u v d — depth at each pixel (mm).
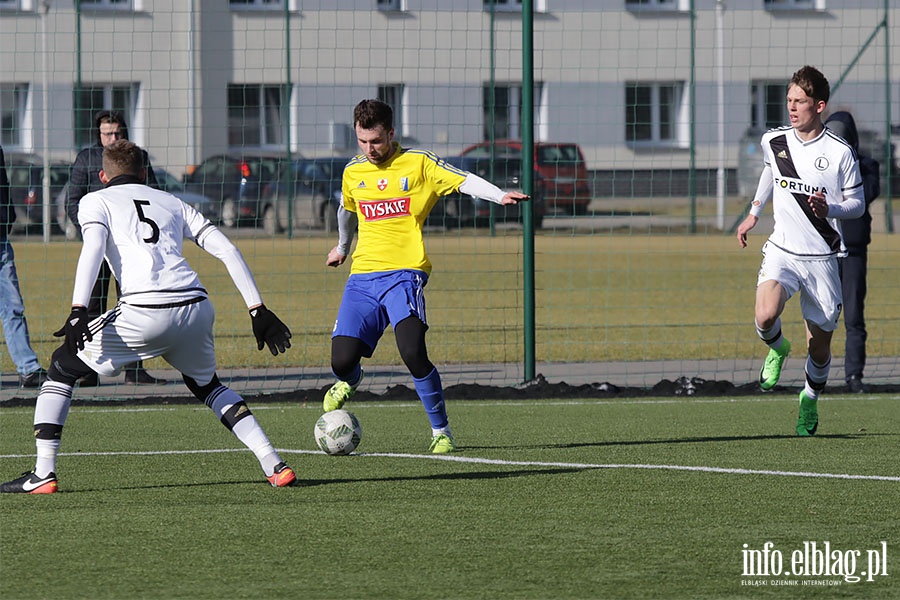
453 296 61438
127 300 18578
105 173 19734
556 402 32281
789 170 24719
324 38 79062
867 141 91625
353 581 14453
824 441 25562
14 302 33812
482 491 19891
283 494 19609
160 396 32969
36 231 70312
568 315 54250
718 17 96062
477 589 14133
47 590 14102
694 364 39906
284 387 34938
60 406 19547
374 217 23516
